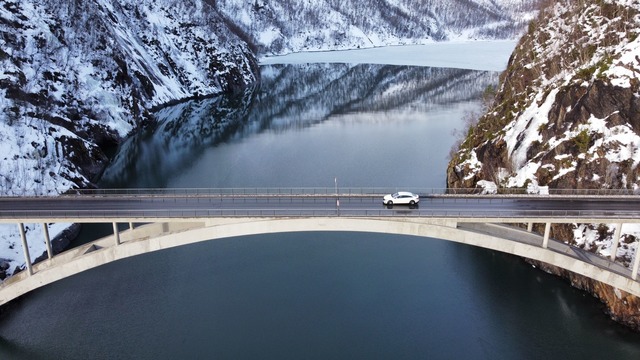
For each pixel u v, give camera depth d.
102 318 44.62
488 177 61.03
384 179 76.00
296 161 88.00
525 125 59.44
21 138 72.19
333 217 39.50
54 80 94.25
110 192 71.25
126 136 103.56
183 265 53.47
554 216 38.62
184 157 92.25
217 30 174.38
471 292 47.56
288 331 42.56
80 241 58.94
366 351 40.25
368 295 47.38
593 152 50.31
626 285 37.34
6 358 39.78
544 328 42.47
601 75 53.22
